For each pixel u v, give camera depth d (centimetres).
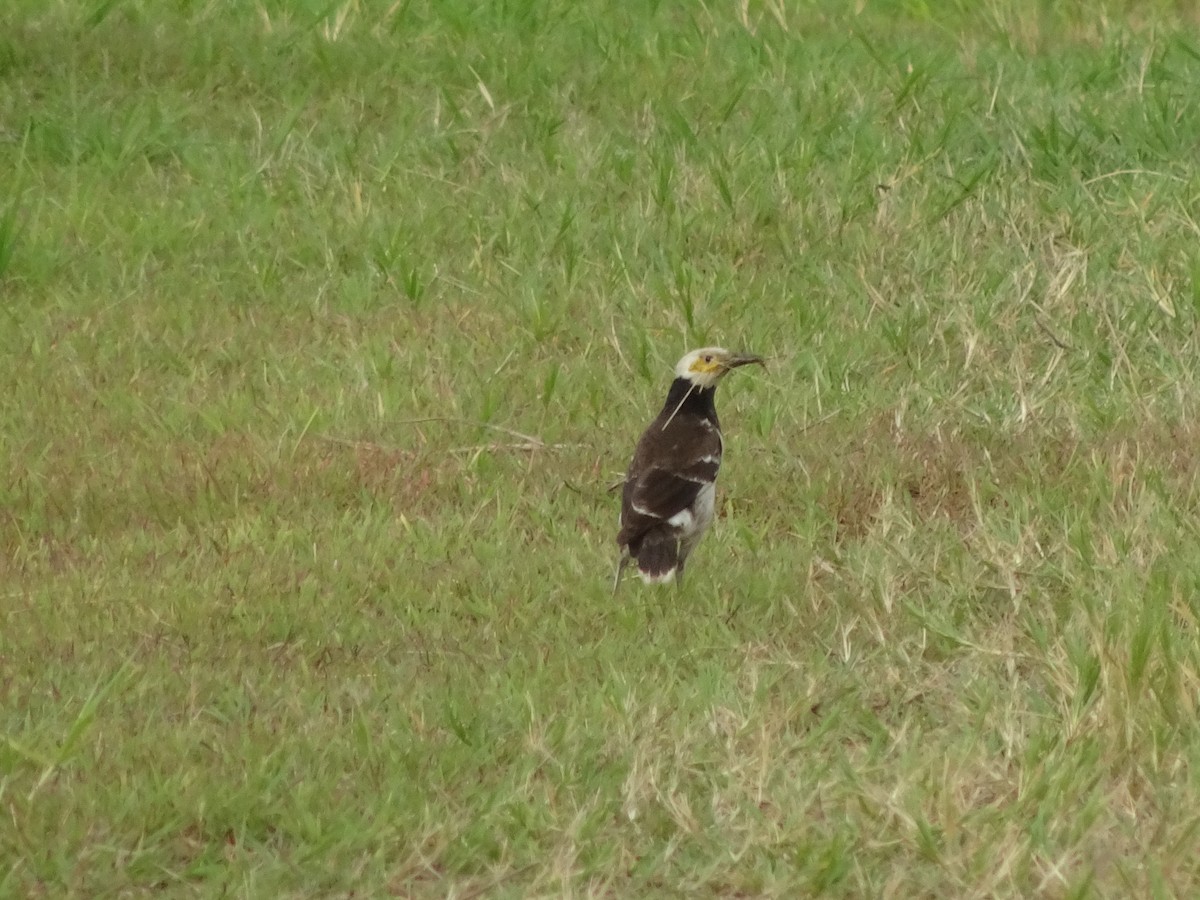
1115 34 2114
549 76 1980
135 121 1831
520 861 819
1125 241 1593
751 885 803
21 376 1402
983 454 1286
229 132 1870
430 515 1221
